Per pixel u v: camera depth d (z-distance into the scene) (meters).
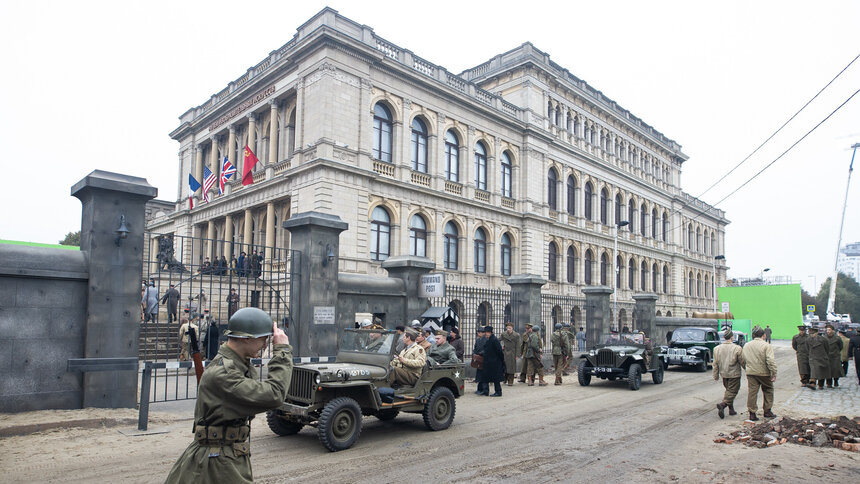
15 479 6.33
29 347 9.20
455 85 33.69
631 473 7.11
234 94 33.78
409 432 9.62
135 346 10.14
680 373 21.27
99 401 9.74
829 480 6.85
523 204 37.50
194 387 12.98
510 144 37.28
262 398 3.51
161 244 10.59
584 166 44.03
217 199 34.56
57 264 9.50
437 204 31.55
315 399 8.19
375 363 9.54
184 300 20.97
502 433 9.59
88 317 9.67
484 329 14.62
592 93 45.72
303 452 8.02
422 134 31.86
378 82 28.91
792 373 21.75
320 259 13.08
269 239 29.61
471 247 33.62
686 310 59.91
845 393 15.27
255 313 3.74
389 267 16.16
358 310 14.35
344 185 26.58
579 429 9.98
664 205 57.41
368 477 6.81
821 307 103.62
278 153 31.03
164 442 8.17
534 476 6.94
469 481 6.70
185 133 40.25
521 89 38.75
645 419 11.05
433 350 10.88
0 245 9.04
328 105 26.36
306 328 12.63
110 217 10.03
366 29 28.39
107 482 6.32
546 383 17.17
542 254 38.44
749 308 46.41
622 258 48.94
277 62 29.25
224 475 3.44
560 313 23.14
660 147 56.56
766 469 7.30
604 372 16.48
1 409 8.88
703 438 9.27
